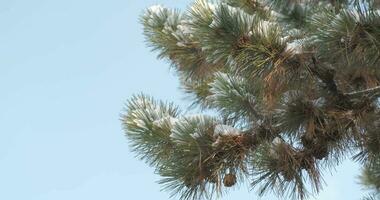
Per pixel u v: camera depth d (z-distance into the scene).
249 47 4.05
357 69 4.22
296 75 4.24
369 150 4.64
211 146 4.33
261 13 5.50
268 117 4.43
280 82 4.26
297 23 4.97
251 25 4.09
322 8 4.48
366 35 3.77
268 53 4.10
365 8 3.80
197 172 4.32
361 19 3.77
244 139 4.39
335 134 4.43
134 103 4.74
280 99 4.37
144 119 4.58
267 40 4.08
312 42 4.00
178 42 5.13
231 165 4.35
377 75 4.47
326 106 4.44
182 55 5.25
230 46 4.07
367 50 3.85
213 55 4.12
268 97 4.34
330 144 4.43
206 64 5.32
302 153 4.38
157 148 4.55
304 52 4.12
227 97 4.46
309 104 4.36
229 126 4.40
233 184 4.32
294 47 4.12
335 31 3.79
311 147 4.41
